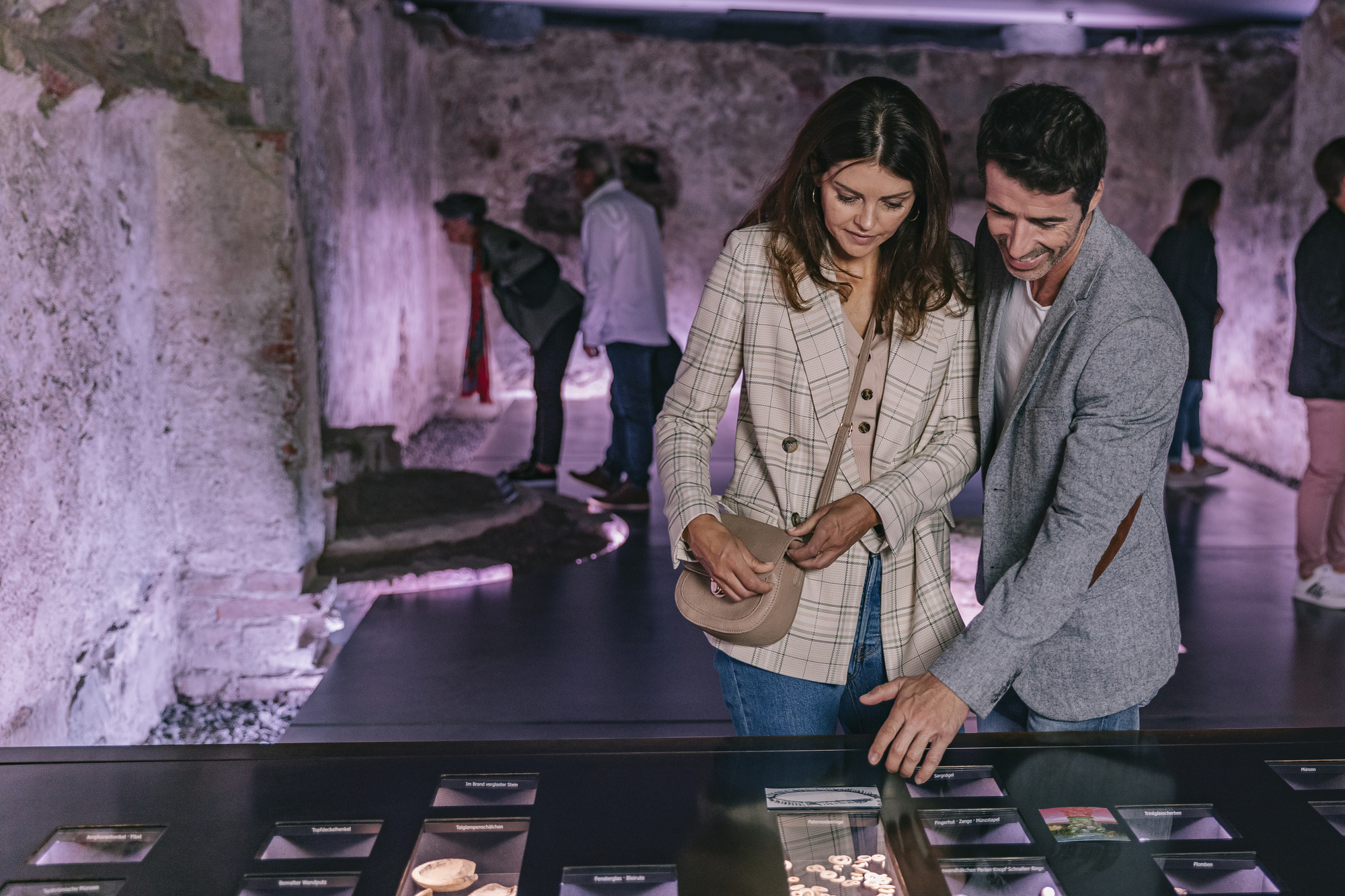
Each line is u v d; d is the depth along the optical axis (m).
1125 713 1.80
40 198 2.70
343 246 5.85
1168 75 8.92
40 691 2.67
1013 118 1.49
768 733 1.93
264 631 3.66
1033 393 1.72
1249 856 1.26
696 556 1.80
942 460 1.87
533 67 8.88
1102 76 9.02
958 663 1.58
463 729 3.16
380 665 3.63
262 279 3.50
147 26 3.34
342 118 5.84
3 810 1.34
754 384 1.88
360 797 1.38
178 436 3.55
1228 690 3.47
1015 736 1.55
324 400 5.41
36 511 2.66
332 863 1.23
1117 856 1.26
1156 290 1.64
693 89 9.10
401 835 1.29
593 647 3.81
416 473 5.14
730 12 9.02
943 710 1.53
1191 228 5.92
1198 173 8.54
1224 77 8.18
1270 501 6.05
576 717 3.25
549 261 5.95
